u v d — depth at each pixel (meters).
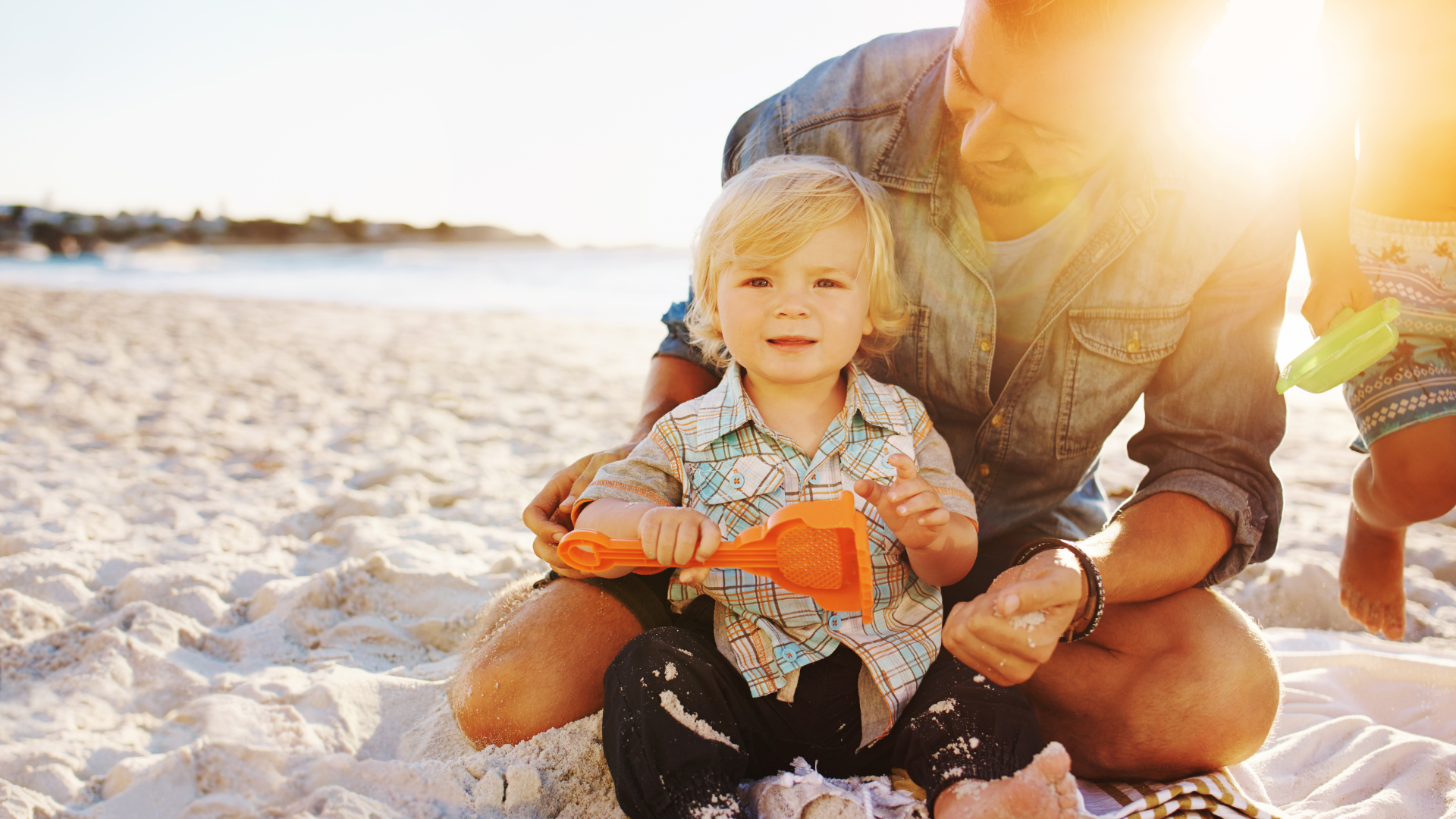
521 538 2.82
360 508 3.08
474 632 1.75
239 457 3.87
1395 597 2.23
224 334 7.92
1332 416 5.34
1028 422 1.79
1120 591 1.40
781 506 1.52
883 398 1.63
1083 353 1.72
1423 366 1.98
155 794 1.43
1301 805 1.55
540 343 8.36
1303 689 1.94
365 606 2.31
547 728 1.54
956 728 1.32
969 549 1.47
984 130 1.43
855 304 1.55
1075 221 1.67
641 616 1.59
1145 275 1.67
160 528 2.86
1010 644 1.18
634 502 1.45
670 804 1.28
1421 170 2.05
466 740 1.62
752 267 1.52
